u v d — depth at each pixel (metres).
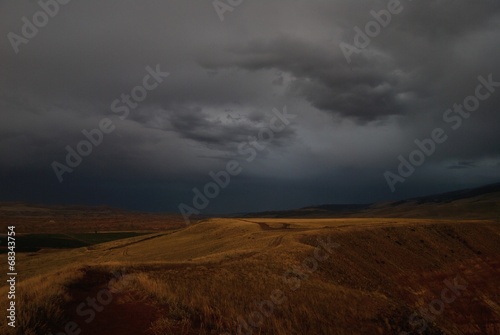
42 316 11.20
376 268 43.66
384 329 17.53
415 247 57.38
